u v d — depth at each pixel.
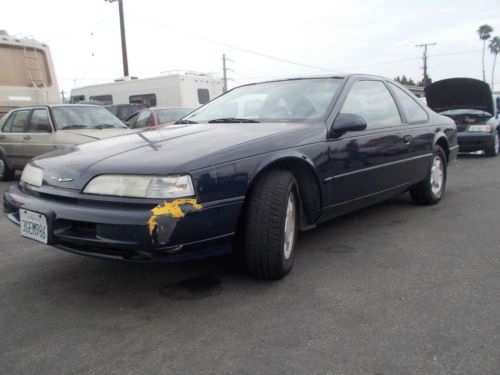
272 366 2.10
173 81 14.70
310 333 2.39
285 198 2.93
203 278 3.17
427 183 4.98
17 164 7.82
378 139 3.95
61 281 3.21
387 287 2.95
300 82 4.06
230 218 2.73
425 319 2.51
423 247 3.74
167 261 2.59
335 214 3.66
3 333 2.48
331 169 3.41
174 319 2.59
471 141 9.77
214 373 2.06
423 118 4.93
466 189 6.24
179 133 3.30
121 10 22.75
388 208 5.12
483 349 2.20
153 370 2.10
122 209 2.54
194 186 2.58
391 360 2.12
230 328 2.46
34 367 2.15
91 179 2.70
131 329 2.49
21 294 3.00
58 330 2.50
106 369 2.12
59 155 3.16
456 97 10.04
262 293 2.90
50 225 2.70
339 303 2.73
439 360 2.12
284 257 3.02
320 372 2.05
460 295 2.80
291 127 3.32
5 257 3.75
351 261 3.44
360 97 4.00
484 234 4.06
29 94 10.26
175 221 2.49
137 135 3.43
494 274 3.12
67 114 7.52
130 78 17.11
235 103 4.09
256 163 2.86
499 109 11.09
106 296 2.94
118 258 2.59
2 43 9.79
